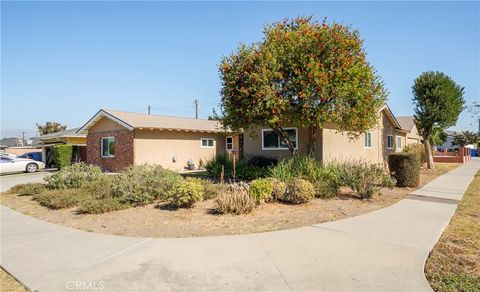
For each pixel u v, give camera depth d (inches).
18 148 1386.6
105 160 818.2
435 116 746.2
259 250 188.9
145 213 293.7
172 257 180.2
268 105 424.5
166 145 809.5
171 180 353.1
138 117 832.3
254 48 457.1
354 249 188.4
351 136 599.8
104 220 274.1
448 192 410.9
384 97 490.6
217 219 266.1
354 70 424.8
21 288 149.9
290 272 156.9
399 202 339.0
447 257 176.2
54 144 1075.3
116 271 162.9
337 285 142.5
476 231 227.1
